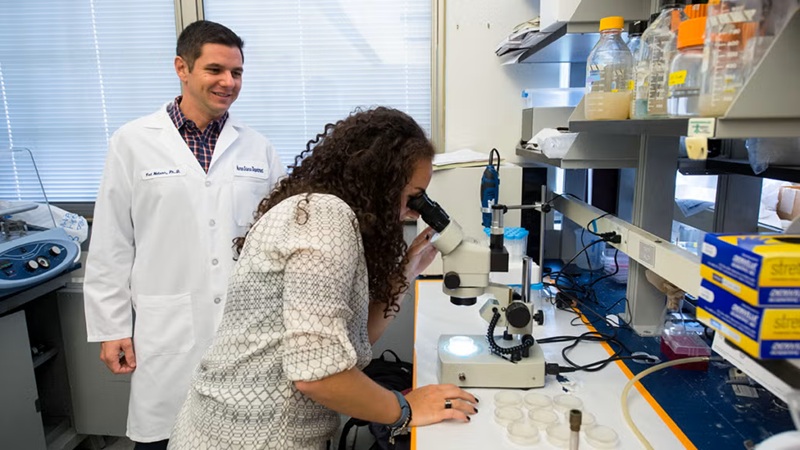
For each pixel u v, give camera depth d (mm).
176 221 1639
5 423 1946
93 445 2502
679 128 776
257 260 923
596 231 1743
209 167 1699
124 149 1656
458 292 1152
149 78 2570
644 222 1503
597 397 1136
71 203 2643
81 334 2391
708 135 690
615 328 1538
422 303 1780
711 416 1050
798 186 1411
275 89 2545
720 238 701
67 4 2518
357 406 908
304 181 998
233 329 957
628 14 1445
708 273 724
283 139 2592
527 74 2412
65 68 2574
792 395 637
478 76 2432
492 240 1179
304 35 2498
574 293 1850
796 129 668
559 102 2363
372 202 976
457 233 1110
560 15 1470
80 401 2449
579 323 1580
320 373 832
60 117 2621
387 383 1973
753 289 611
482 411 1089
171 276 1648
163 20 2516
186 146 1689
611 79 1281
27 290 1968
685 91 853
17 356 1982
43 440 2113
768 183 1536
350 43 2496
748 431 993
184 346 1653
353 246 907
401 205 1019
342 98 2545
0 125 2641
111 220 1646
